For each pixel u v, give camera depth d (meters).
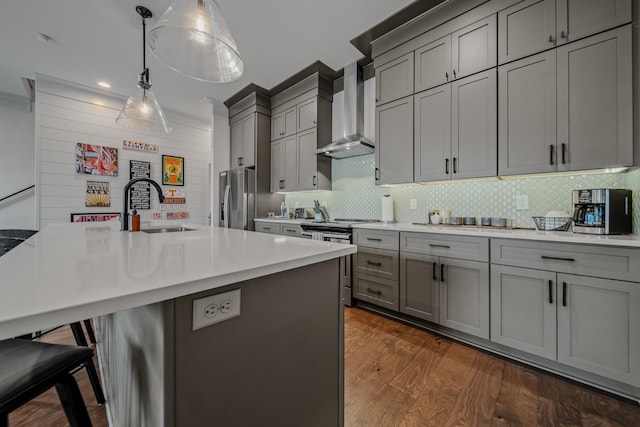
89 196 3.80
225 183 4.20
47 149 3.48
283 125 3.90
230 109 4.48
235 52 1.63
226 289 0.72
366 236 2.53
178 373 0.62
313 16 2.34
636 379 1.30
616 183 1.76
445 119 2.22
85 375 1.64
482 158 2.02
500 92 1.94
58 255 0.88
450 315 1.97
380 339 2.01
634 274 1.30
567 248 1.49
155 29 1.47
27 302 0.45
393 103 2.56
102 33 2.58
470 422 1.23
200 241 1.25
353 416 1.27
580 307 1.45
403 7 2.24
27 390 0.63
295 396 0.92
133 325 0.80
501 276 1.73
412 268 2.19
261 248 1.04
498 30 1.94
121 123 2.58
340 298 1.11
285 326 0.88
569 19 1.67
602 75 1.57
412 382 1.52
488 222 2.24
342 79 3.48
